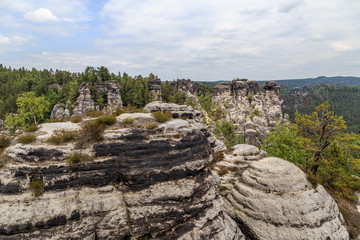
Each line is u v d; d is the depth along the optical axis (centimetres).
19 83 12488
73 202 1232
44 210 1150
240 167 2764
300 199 1991
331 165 3409
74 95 9556
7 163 1238
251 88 15912
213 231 1545
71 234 1173
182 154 1576
